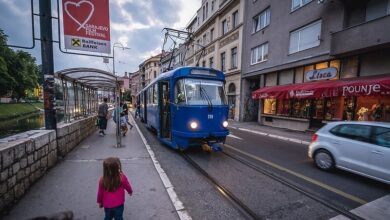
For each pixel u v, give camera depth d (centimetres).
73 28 636
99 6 662
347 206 401
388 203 415
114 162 292
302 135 1269
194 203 404
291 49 1545
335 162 584
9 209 363
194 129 731
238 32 2208
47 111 621
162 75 967
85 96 1262
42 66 623
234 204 402
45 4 621
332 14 1227
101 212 361
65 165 605
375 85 894
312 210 385
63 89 812
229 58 2384
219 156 757
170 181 513
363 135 539
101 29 669
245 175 562
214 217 357
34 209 366
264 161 704
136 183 484
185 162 678
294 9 1511
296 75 1534
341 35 1104
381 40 930
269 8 1780
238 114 2195
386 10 1020
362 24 1002
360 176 569
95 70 866
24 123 2498
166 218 348
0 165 340
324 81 1255
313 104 1397
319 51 1308
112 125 1634
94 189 448
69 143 764
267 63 1778
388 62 1011
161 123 921
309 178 548
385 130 504
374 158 502
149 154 742
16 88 3891
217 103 784
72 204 385
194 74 793
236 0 2228
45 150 541
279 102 1692
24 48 600
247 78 2133
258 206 397
